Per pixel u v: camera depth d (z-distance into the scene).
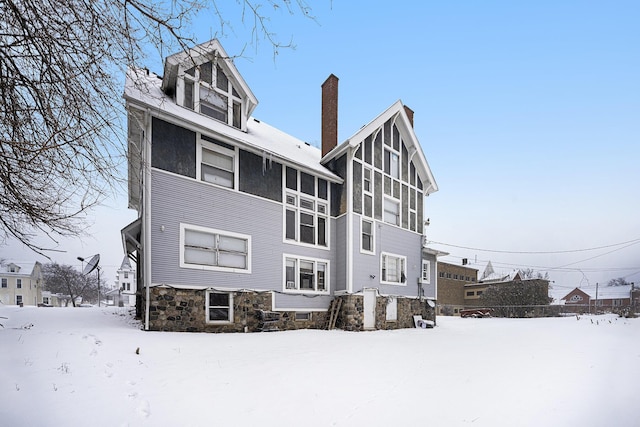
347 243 14.42
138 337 7.86
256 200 12.41
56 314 11.56
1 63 3.24
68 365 4.93
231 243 11.64
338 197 15.23
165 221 10.13
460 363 7.08
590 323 19.59
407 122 17.58
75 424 3.40
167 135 10.42
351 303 14.05
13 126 3.38
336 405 4.33
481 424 3.77
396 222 17.19
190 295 10.38
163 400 4.22
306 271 13.95
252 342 8.91
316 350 8.23
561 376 5.85
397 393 4.86
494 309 31.41
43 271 46.59
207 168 11.38
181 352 6.94
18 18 3.13
